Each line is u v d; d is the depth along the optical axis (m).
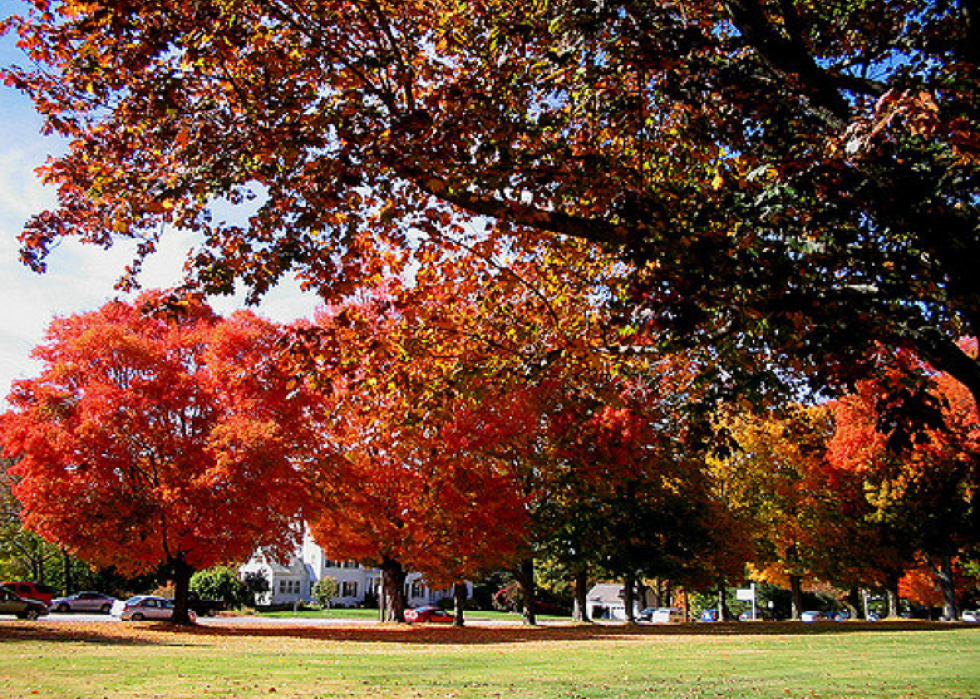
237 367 22.98
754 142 7.50
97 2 6.10
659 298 6.15
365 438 24.59
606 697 8.73
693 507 27.27
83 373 23.52
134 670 11.29
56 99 7.44
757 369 7.73
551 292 9.36
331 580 58.72
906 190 5.42
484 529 22.00
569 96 7.88
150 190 7.12
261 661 12.91
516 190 6.58
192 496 21.73
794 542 29.86
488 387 9.57
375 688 9.60
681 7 7.94
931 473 20.48
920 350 6.16
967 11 6.22
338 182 6.69
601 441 10.54
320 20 6.84
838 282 6.76
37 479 21.61
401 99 7.46
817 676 10.71
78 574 50.16
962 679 10.17
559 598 58.53
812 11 7.88
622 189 6.75
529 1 7.57
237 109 7.58
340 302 8.08
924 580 39.19
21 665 11.77
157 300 7.62
